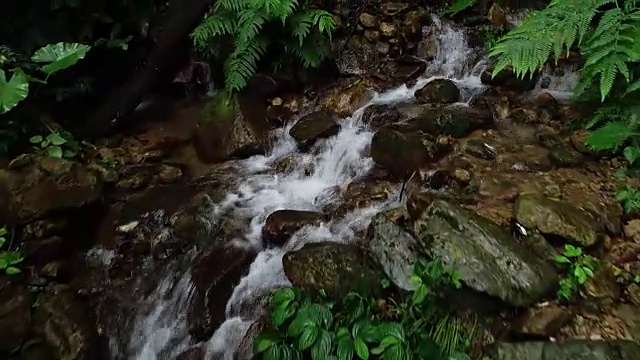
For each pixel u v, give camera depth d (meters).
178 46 4.19
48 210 3.03
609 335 2.14
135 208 3.48
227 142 4.05
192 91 4.80
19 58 3.52
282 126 4.30
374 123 3.90
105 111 4.11
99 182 3.41
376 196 3.24
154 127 4.40
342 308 2.42
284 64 4.54
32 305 2.75
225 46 4.43
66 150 3.54
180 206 3.48
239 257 3.04
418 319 2.32
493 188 2.97
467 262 2.32
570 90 4.02
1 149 3.32
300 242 3.00
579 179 2.99
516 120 3.69
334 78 4.75
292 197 3.56
